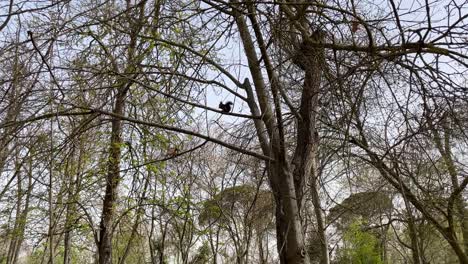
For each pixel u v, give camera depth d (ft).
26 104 10.84
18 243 28.02
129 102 15.19
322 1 12.12
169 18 13.12
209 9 12.54
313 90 13.25
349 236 32.60
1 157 10.61
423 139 11.83
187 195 22.58
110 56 12.73
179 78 13.52
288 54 12.31
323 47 11.90
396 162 10.66
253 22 12.64
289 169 13.48
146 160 20.85
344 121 11.57
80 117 15.35
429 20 9.80
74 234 27.04
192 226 25.76
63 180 17.33
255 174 16.49
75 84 11.71
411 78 10.43
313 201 15.42
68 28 11.59
